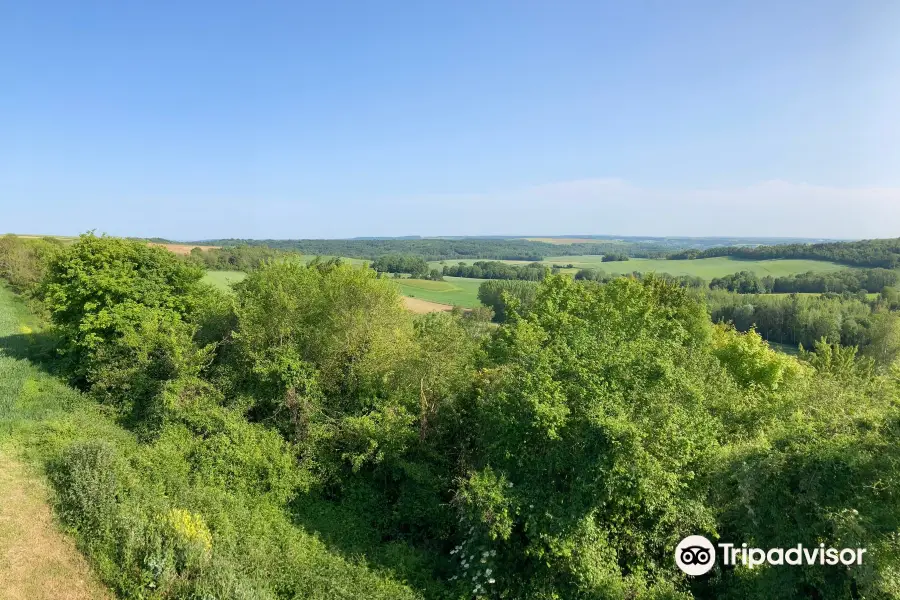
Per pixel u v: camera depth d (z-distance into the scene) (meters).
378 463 19.31
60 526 13.66
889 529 11.78
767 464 13.59
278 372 20.69
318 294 24.14
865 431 13.86
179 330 22.88
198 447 18.64
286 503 17.94
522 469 15.23
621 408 14.29
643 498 13.92
